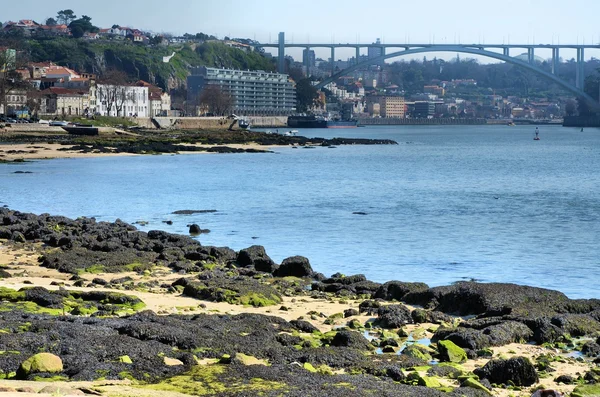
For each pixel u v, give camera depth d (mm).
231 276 39500
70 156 152625
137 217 70562
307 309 32969
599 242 58375
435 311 32438
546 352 26375
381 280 44000
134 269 41969
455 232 63219
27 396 16469
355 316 31469
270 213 74500
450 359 24891
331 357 23250
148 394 18047
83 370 20328
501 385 22359
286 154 180875
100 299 31641
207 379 19656
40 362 20297
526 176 126312
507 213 76688
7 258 44812
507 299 32031
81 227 56000
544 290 32719
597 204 85250
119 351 21984
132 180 108312
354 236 60469
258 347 24000
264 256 45094
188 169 130875
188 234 60719
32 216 60469
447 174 129250
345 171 132625
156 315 27859
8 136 185625
